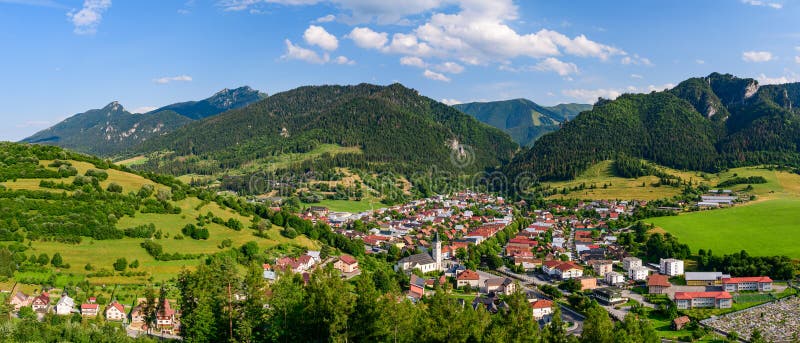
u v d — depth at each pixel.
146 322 144.88
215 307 114.56
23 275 171.88
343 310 106.62
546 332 123.38
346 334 104.69
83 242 196.75
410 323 109.75
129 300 168.00
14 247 181.62
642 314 192.25
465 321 107.12
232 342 109.31
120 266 184.38
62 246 191.00
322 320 107.12
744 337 171.12
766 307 199.25
